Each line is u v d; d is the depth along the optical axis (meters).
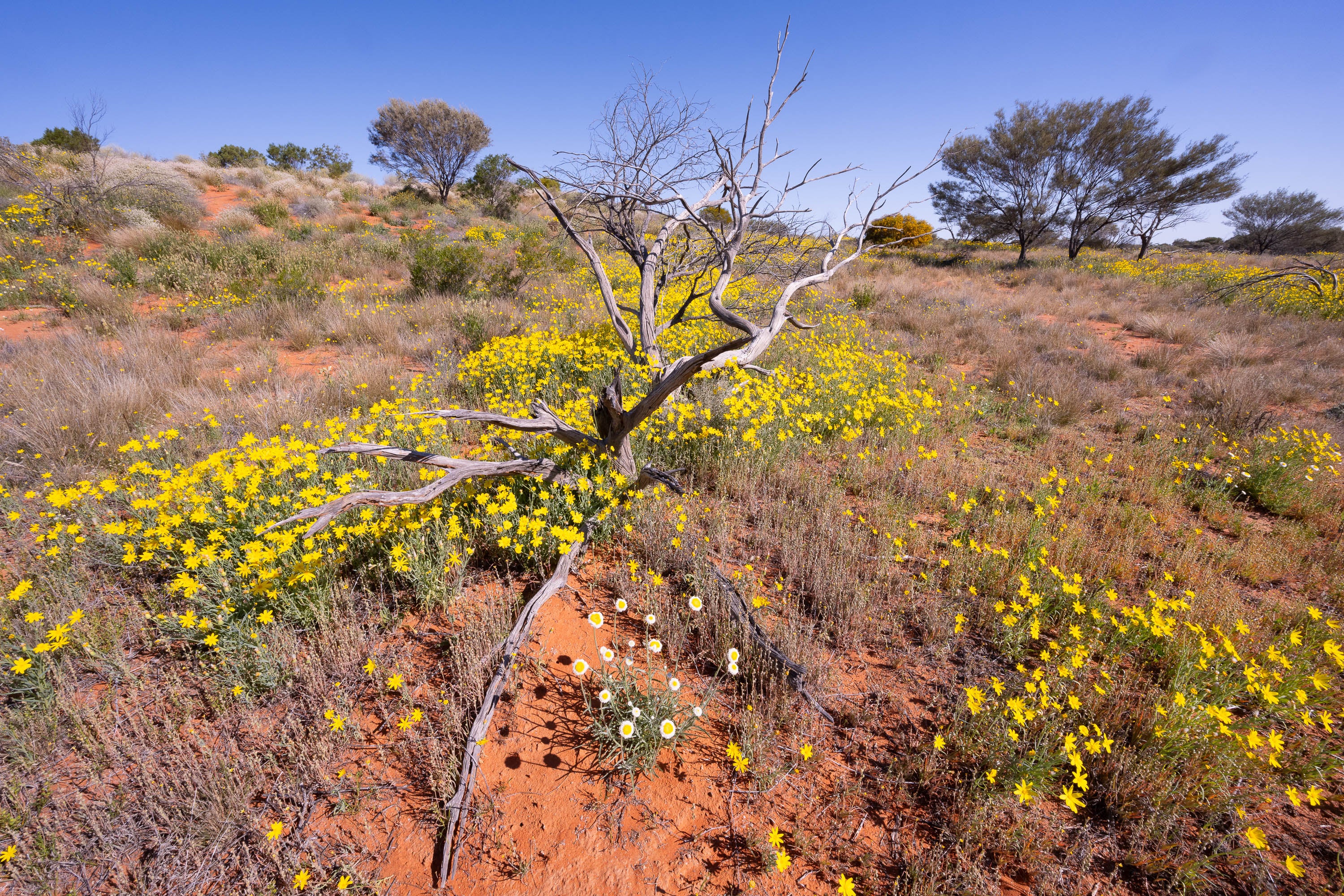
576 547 3.19
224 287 10.59
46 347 6.87
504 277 12.02
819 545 3.61
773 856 1.95
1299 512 4.43
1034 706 2.43
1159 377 8.16
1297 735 2.45
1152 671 2.81
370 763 2.24
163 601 2.90
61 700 2.33
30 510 3.72
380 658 2.67
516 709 2.48
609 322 9.04
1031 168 23.95
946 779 2.25
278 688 2.50
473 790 2.14
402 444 4.62
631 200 5.05
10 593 2.65
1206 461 5.15
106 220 14.12
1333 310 11.95
